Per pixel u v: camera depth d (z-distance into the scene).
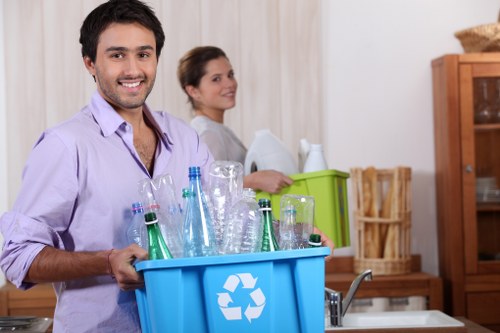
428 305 4.05
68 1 4.15
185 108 4.16
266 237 1.64
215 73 3.46
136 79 1.82
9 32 4.15
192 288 1.52
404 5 4.48
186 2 4.20
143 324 1.60
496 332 4.26
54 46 4.16
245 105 4.25
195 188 1.65
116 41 1.80
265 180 2.75
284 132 4.29
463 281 4.26
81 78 4.16
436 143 4.46
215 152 3.28
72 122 1.82
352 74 4.45
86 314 1.79
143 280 1.56
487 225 4.29
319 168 2.92
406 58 4.49
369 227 4.22
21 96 4.15
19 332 2.46
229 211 1.66
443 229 4.38
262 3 4.26
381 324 3.17
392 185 4.22
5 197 4.18
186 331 1.51
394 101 4.48
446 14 4.50
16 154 4.15
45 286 3.93
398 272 4.19
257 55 4.26
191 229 1.62
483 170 4.29
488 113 4.29
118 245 1.81
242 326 1.52
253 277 1.52
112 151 1.83
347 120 4.45
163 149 1.96
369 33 4.46
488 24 4.22
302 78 4.29
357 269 4.24
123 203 1.82
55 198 1.74
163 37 1.92
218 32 4.23
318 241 1.60
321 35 4.32
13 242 1.71
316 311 1.57
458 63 4.28
